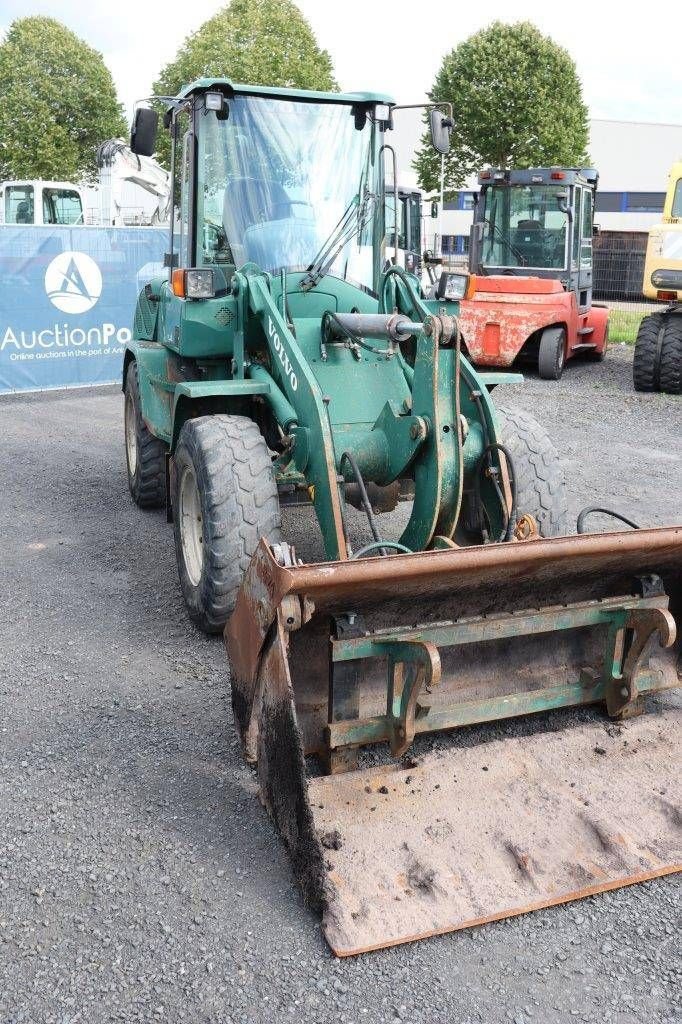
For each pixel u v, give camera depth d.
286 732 2.79
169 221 5.50
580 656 3.66
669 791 3.16
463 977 2.50
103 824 3.08
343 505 3.87
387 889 2.71
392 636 3.11
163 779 3.33
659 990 2.47
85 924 2.66
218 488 4.06
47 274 11.08
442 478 3.77
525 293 12.07
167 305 5.55
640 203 44.88
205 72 34.81
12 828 3.05
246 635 3.03
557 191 12.84
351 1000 2.42
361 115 5.01
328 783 3.12
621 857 2.88
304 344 4.39
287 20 36.19
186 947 2.58
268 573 2.86
